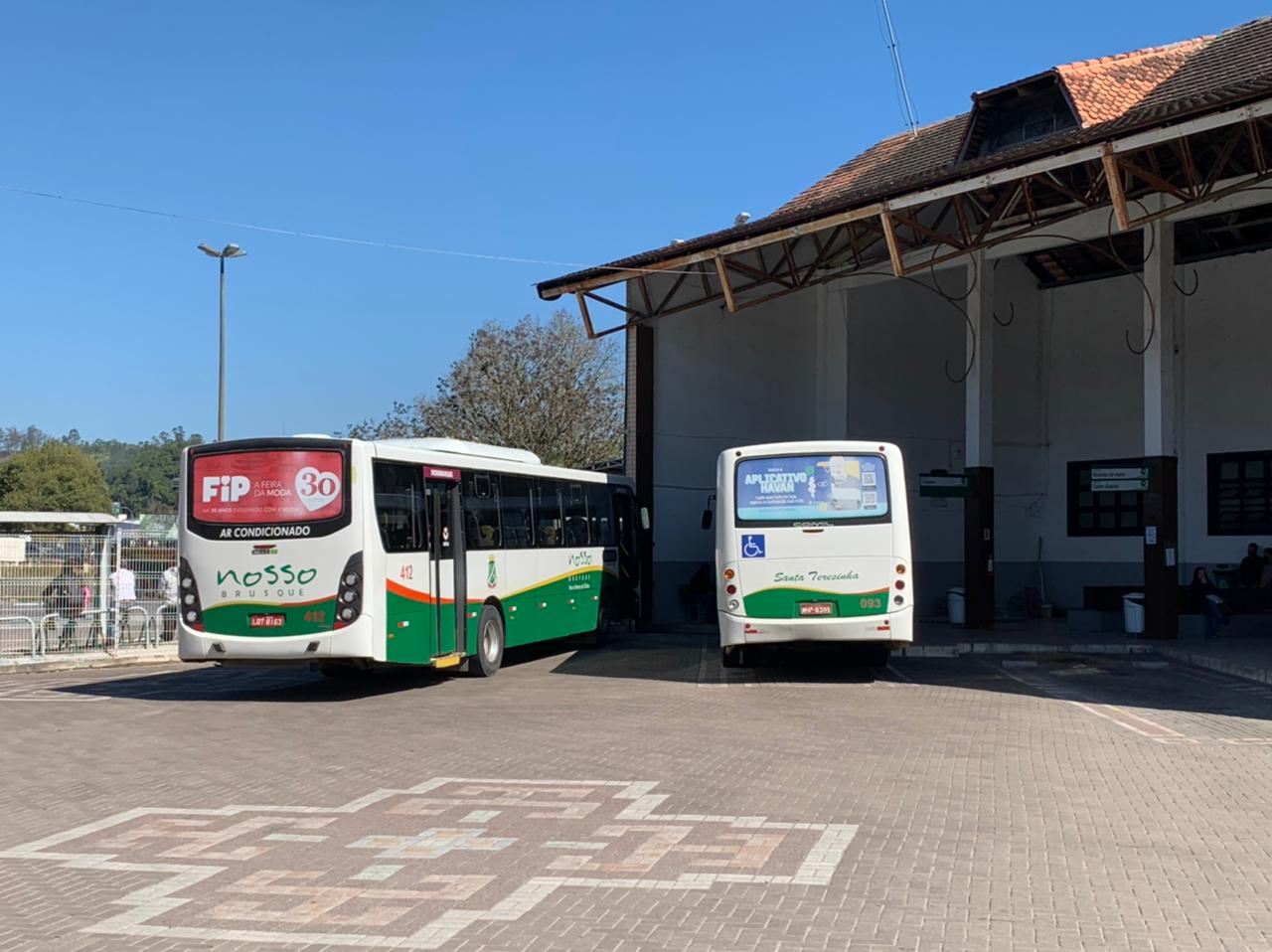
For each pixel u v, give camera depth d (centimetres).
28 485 9062
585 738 1147
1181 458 2741
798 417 2853
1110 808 826
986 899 612
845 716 1288
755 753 1051
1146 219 1888
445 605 1633
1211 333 2712
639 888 641
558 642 2248
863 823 782
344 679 1769
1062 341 3008
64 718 1362
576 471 2169
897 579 1612
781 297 2850
